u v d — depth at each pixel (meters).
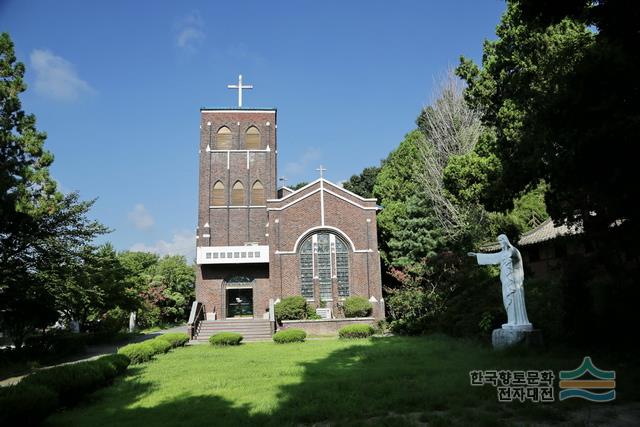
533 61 21.20
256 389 11.26
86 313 31.36
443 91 39.75
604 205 12.21
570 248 23.41
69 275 21.03
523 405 8.29
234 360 17.73
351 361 15.77
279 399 9.90
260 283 36.31
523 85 20.81
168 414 9.17
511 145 20.78
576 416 7.65
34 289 19.77
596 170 9.95
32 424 8.20
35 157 22.66
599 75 9.58
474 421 7.50
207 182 38.31
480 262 16.39
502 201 18.55
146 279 50.25
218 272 36.19
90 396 11.50
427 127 43.00
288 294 34.06
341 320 31.73
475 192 23.00
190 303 62.16
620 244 14.50
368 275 34.69
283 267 34.41
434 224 37.12
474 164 23.33
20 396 7.96
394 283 41.81
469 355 14.89
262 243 37.84
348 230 35.25
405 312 30.55
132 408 9.96
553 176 11.59
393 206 40.41
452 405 8.57
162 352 20.80
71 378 10.48
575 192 13.20
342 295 34.66
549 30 21.08
